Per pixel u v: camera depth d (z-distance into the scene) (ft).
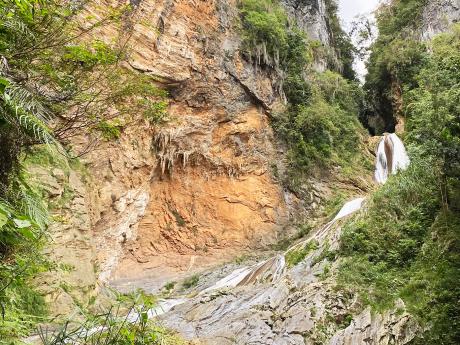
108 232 55.31
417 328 25.48
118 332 12.28
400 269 33.17
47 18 15.24
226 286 50.14
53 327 19.76
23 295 30.53
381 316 28.12
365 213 42.57
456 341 23.84
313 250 44.83
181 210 65.72
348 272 34.19
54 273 35.83
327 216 71.05
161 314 38.68
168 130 63.46
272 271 47.01
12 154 13.20
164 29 63.26
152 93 20.54
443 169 33.76
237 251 66.23
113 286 54.08
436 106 33.35
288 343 28.66
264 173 74.69
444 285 27.27
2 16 12.63
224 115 71.61
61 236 40.55
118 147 56.65
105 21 20.36
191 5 69.26
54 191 40.91
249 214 70.38
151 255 61.21
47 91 15.57
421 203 37.09
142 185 60.64
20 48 13.70
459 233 30.83
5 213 8.48
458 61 37.65
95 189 52.85
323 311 30.35
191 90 67.26
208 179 69.51
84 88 17.13
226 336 31.09
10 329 12.13
